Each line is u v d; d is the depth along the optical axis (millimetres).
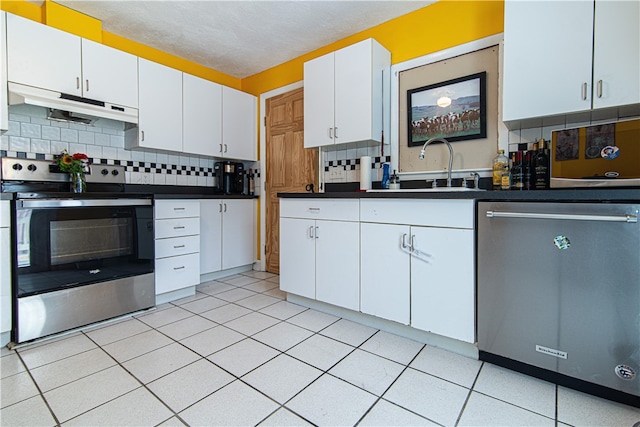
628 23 1438
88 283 2020
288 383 1407
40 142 2400
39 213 1826
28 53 2102
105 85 2484
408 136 2494
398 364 1575
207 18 2553
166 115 2896
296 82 3299
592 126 1489
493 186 2072
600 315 1259
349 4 2369
